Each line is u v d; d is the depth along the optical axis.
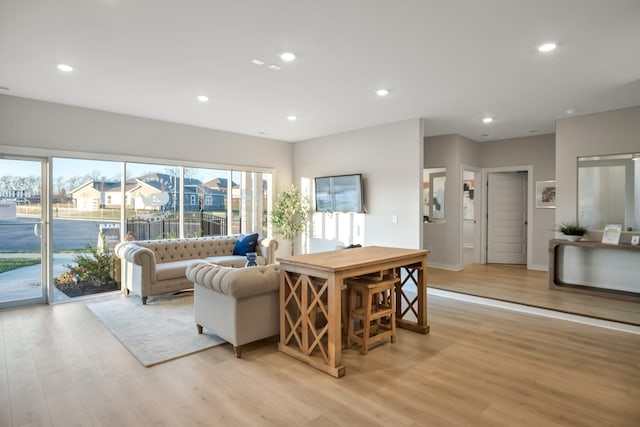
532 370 2.85
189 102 4.75
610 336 3.60
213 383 2.65
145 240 5.60
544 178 6.82
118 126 5.32
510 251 7.53
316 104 4.81
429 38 2.93
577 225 5.22
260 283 3.10
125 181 5.43
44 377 2.73
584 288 5.09
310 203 7.25
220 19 2.65
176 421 2.19
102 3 2.43
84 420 2.20
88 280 5.12
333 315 2.76
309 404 2.37
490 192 7.59
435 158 7.03
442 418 2.21
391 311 3.38
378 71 3.63
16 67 3.56
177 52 3.21
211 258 5.70
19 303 4.59
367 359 3.06
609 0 2.36
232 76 3.79
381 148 5.95
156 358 3.05
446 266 6.91
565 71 3.60
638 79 3.81
